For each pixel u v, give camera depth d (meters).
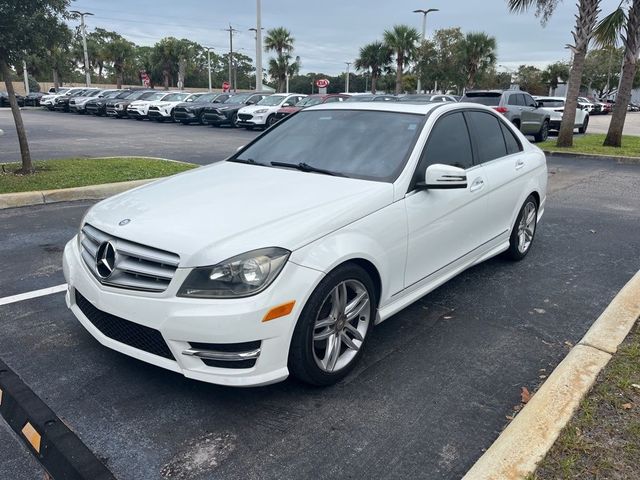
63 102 34.47
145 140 17.95
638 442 2.62
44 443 2.75
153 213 3.24
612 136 16.55
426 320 4.25
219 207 3.27
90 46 60.91
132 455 2.67
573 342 3.92
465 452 2.73
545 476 2.39
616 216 7.82
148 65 64.81
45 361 3.51
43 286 4.75
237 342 2.77
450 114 4.48
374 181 3.69
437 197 3.94
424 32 35.41
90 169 10.16
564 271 5.41
